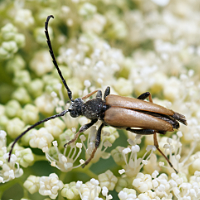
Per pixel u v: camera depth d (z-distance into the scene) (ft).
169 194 0.26
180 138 0.29
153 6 0.35
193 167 0.27
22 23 0.30
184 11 0.35
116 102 0.27
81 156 0.28
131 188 0.27
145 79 0.30
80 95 0.29
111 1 0.33
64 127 0.28
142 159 0.27
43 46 0.31
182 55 0.32
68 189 0.26
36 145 0.27
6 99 0.30
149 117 0.27
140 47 0.34
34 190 0.27
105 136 0.27
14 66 0.30
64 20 0.32
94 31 0.32
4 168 0.27
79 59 0.30
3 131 0.27
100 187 0.26
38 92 0.30
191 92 0.29
